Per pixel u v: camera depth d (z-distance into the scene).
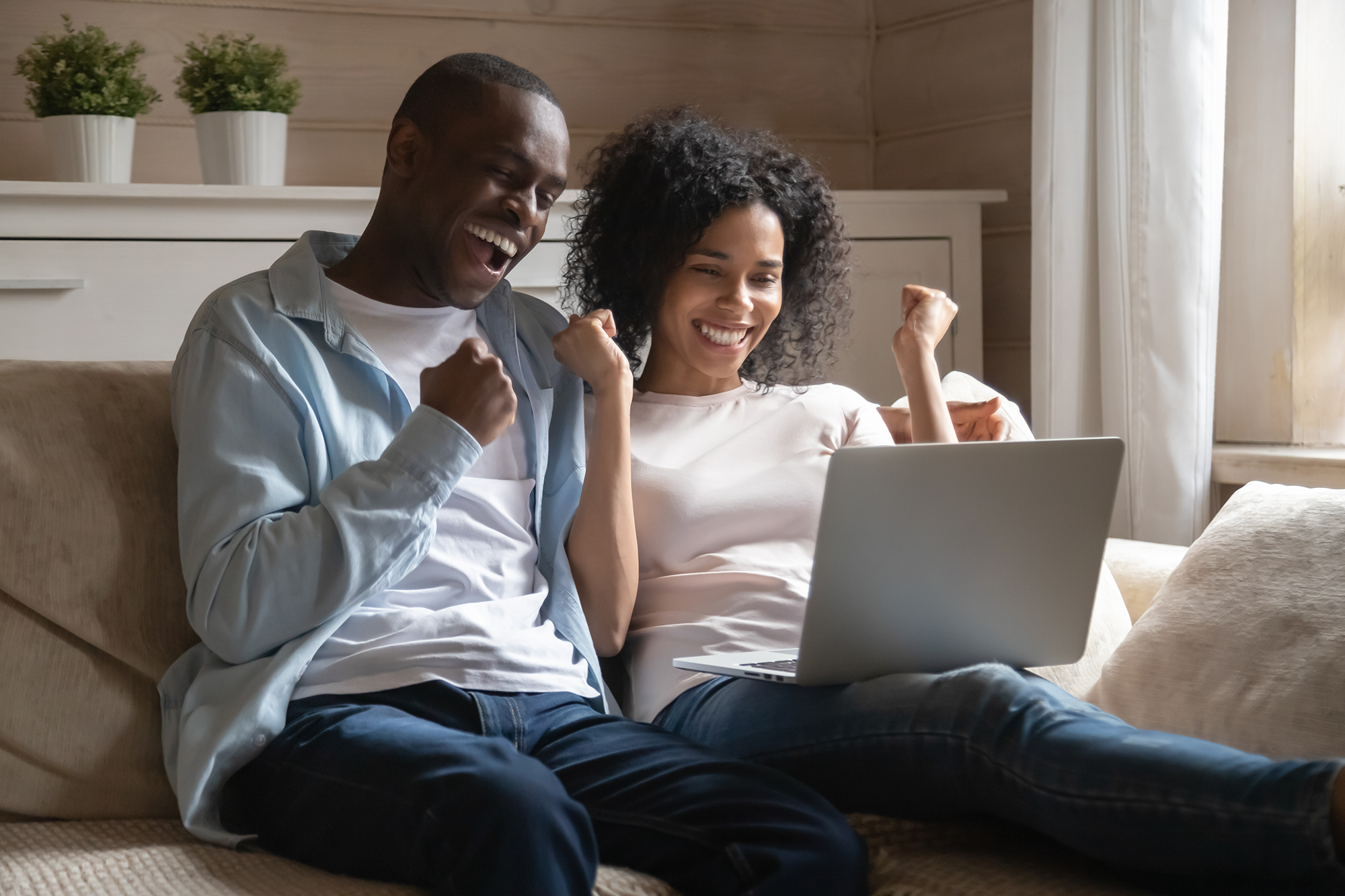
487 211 1.31
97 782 1.18
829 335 1.72
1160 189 2.10
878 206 2.46
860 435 1.53
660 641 1.36
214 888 1.01
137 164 2.53
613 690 1.45
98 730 1.19
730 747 1.25
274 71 2.29
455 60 1.34
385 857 1.04
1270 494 1.47
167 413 1.34
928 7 2.90
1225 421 2.34
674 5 2.89
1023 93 2.72
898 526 1.13
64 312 1.99
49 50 2.20
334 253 1.42
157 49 2.52
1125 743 1.01
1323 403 2.25
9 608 1.18
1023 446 1.16
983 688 1.10
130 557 1.23
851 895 1.02
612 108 2.85
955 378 1.84
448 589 1.25
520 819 0.97
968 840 1.17
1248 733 1.24
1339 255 2.24
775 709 1.23
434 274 1.33
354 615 1.21
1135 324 2.14
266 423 1.20
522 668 1.23
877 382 2.50
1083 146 2.23
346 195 2.09
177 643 1.25
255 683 1.14
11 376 1.27
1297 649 1.26
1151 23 2.09
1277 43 2.21
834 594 1.14
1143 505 2.14
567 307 1.75
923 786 1.13
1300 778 0.92
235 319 1.24
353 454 1.25
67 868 1.04
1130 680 1.37
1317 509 1.40
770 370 1.69
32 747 1.16
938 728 1.11
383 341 1.35
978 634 1.22
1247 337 2.30
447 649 1.20
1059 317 2.25
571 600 1.34
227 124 2.23
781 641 1.33
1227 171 2.29
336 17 2.64
